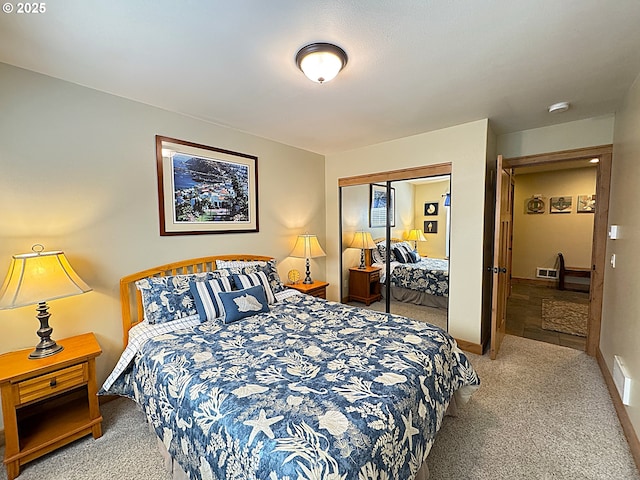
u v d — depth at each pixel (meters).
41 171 1.89
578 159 2.86
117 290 2.24
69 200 2.01
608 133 2.68
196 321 2.15
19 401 1.54
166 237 2.52
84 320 2.09
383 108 2.48
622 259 2.14
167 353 1.65
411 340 1.76
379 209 3.71
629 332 1.88
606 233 2.71
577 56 1.71
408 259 3.55
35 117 1.86
